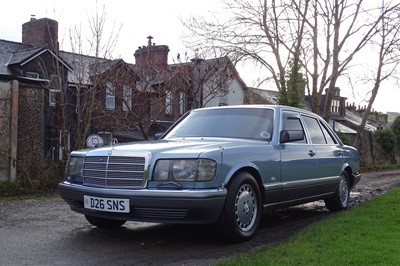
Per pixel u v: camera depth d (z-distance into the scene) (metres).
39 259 4.59
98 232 5.90
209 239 5.52
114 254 4.81
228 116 6.55
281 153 6.07
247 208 5.41
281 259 4.28
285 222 6.89
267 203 5.81
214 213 4.89
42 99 10.25
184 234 5.80
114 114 15.82
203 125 6.54
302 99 18.12
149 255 4.78
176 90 16.44
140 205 4.83
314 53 18.59
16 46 23.80
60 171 10.25
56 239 5.48
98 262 4.50
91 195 5.15
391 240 5.02
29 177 9.70
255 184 5.52
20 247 5.07
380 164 30.91
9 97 9.41
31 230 5.98
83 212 5.36
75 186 5.38
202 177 4.83
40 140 10.16
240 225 5.31
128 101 16.12
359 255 4.37
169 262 4.50
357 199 9.80
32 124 10.01
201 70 18.11
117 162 5.11
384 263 4.10
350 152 8.30
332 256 4.36
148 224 6.44
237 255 4.63
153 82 17.12
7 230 5.96
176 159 4.90
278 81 18.19
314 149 6.95
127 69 15.84
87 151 5.54
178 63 17.92
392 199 8.63
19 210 7.50
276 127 6.23
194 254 4.82
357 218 6.48
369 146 35.12
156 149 5.08
